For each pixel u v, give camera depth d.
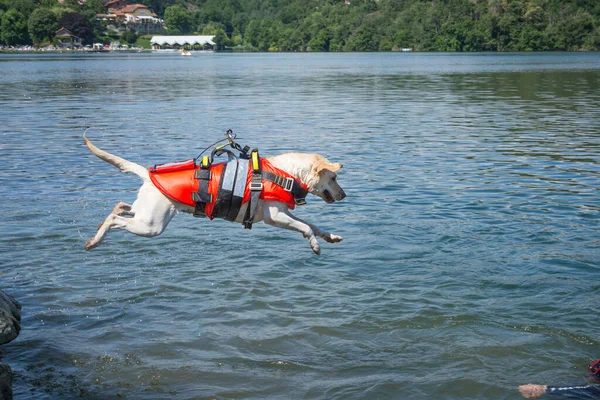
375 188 11.11
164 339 6.09
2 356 5.79
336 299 6.84
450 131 17.64
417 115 21.25
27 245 8.34
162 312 6.62
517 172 12.38
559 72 48.38
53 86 34.94
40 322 6.41
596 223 9.12
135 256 8.04
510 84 36.12
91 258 7.96
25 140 16.09
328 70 53.91
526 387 5.27
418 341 6.03
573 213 9.61
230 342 6.04
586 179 11.76
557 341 5.99
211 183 5.88
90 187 11.20
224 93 30.08
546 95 28.89
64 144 15.45
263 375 5.50
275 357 5.79
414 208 9.92
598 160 13.50
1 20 155.38
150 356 5.81
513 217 9.43
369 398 5.16
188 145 15.12
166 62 78.12
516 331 6.17
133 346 5.97
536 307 6.63
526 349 5.87
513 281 7.22
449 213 9.65
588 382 5.36
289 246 8.38
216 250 8.23
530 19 122.44
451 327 6.25
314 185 6.04
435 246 8.29
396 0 146.00
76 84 36.66
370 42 139.00
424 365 5.64
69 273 7.52
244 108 23.20
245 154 6.14
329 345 5.97
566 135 16.84
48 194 10.71
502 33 123.81
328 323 6.35
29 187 11.19
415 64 66.12
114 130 17.64
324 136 16.66
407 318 6.42
